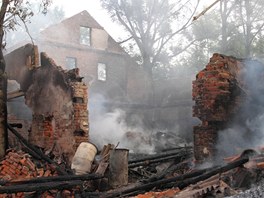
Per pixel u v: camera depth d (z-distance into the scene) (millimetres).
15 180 7891
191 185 6871
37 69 11898
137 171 11133
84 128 10281
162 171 11133
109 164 9383
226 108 9172
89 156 9359
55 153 10672
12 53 13359
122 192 7680
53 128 11141
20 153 9289
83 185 8648
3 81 10031
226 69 9266
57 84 10906
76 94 10258
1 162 9133
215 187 5832
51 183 7926
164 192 6680
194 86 9539
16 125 13164
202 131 9250
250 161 6398
